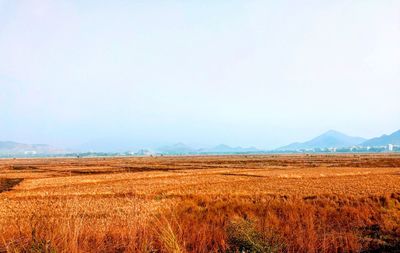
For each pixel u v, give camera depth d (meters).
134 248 6.73
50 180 54.06
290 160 134.12
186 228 8.92
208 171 70.44
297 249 8.43
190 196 30.97
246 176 56.09
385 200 24.42
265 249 7.54
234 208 21.73
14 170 88.00
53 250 5.95
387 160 120.94
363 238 12.05
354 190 32.16
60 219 8.00
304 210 19.03
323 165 93.69
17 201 29.75
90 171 80.50
